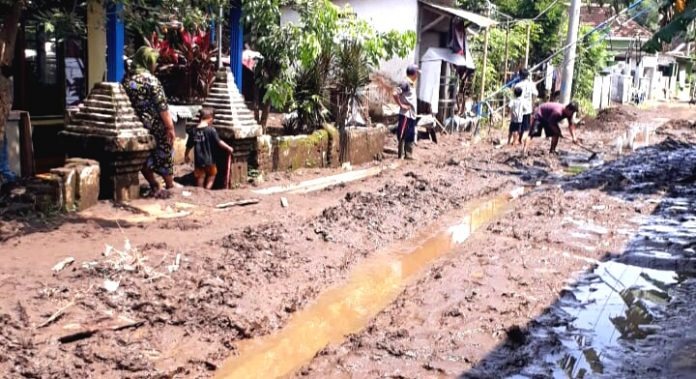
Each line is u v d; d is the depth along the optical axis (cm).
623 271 666
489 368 446
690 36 1425
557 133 1552
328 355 464
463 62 1798
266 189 966
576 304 572
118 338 455
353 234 754
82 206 743
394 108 1623
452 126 1828
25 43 1027
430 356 463
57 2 868
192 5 888
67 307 481
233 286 557
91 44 1053
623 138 2006
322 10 1169
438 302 565
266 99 1161
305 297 574
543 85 2667
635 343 488
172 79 1189
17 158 868
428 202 958
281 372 450
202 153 890
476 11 2298
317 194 962
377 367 446
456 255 708
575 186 1116
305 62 1150
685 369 434
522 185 1179
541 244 753
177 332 479
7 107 720
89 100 795
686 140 2003
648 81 4256
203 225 733
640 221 870
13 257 574
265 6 1105
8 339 428
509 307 555
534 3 2625
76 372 409
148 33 914
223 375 442
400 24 1691
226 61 1366
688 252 727
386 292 606
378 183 1075
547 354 467
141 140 791
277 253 656
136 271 560
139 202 805
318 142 1178
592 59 2833
